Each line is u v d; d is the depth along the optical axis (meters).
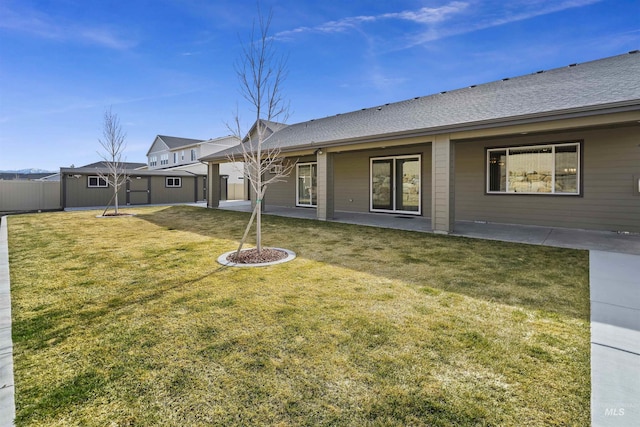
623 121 5.48
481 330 2.88
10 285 4.27
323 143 9.73
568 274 4.50
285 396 2.06
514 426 1.78
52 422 1.87
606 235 7.27
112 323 3.13
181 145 35.56
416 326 2.97
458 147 9.87
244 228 9.02
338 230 8.36
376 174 11.89
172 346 2.69
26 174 37.00
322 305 3.48
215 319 3.18
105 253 6.09
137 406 2.00
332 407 1.95
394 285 4.11
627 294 3.73
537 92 7.93
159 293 3.92
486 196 9.42
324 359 2.45
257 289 4.00
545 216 8.51
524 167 8.79
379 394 2.06
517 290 3.89
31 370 2.38
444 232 7.62
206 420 1.87
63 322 3.17
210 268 4.97
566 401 1.97
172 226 9.63
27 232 8.73
